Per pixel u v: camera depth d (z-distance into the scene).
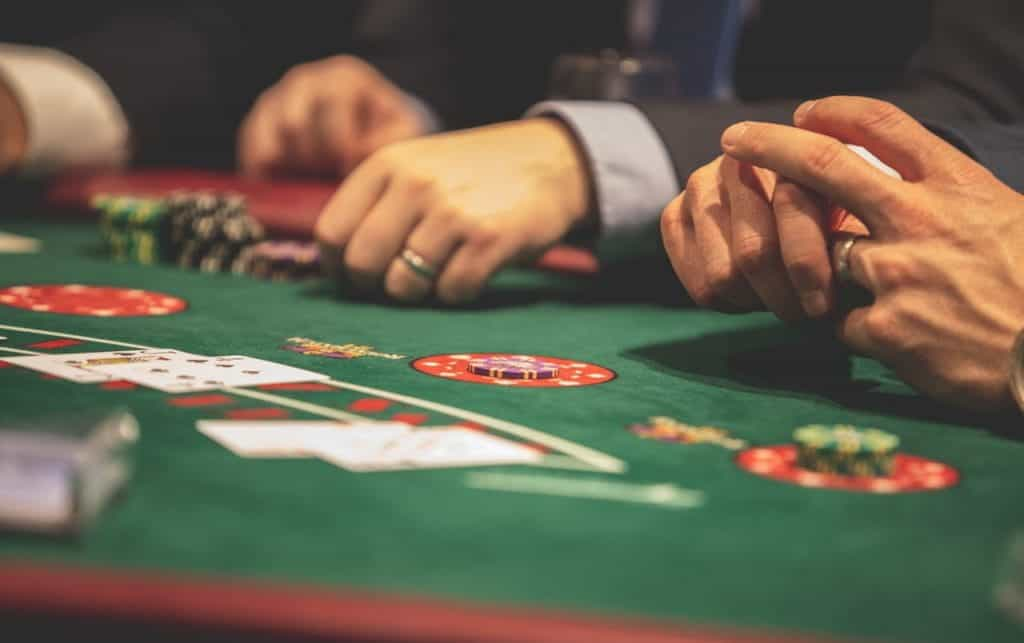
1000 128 2.29
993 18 2.97
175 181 4.52
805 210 1.82
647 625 0.96
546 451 1.44
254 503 1.20
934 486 1.37
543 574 1.05
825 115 1.86
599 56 4.82
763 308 2.03
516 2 5.64
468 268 2.48
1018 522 1.25
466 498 1.25
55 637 0.95
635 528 1.18
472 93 5.68
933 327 1.73
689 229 2.08
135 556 1.04
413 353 2.04
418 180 2.48
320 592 0.98
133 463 1.31
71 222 3.93
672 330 2.37
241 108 5.57
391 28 5.64
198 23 5.38
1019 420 1.72
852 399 1.83
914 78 3.14
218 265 2.95
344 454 1.38
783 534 1.19
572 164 2.66
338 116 4.74
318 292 2.69
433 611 0.96
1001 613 1.01
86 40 4.95
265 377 1.78
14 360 1.81
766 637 0.95
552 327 2.36
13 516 1.07
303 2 5.91
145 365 1.81
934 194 1.78
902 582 1.07
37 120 4.31
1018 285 1.71
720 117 2.76
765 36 5.48
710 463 1.42
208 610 0.94
